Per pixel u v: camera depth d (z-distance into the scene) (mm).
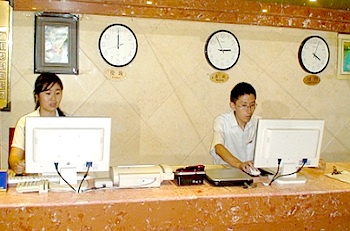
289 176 2178
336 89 3938
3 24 2887
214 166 2539
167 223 1832
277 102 3756
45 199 1767
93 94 3314
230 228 1980
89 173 2184
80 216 1738
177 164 3545
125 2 3227
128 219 1788
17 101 3178
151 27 3381
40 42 3156
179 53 3461
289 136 2152
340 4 3576
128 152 3436
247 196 1914
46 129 1881
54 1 3146
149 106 3443
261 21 3596
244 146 2973
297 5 3621
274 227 2047
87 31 3248
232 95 2807
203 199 1860
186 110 3523
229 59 3561
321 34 3836
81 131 1926
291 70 3771
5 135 3174
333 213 2047
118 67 3344
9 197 1783
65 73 3232
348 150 4016
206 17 3447
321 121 2215
